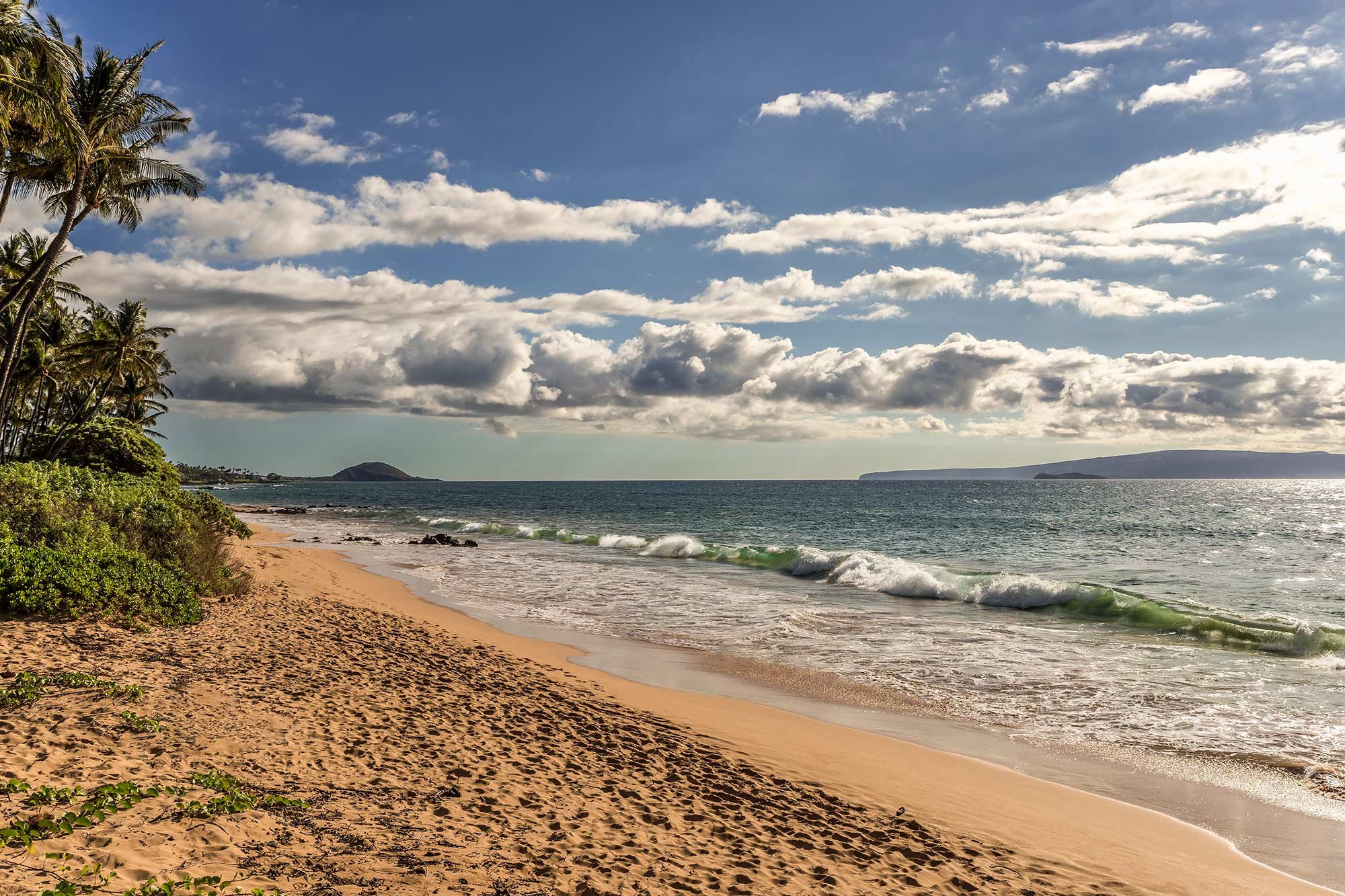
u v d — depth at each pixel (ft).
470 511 266.77
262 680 29.48
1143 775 28.30
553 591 73.87
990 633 53.67
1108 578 88.28
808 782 26.03
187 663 30.42
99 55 74.23
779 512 252.01
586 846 18.44
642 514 242.99
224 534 74.64
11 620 32.83
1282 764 29.19
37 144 70.69
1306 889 20.02
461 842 17.48
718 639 51.52
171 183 82.33
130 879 13.14
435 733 26.16
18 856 13.17
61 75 60.49
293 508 286.66
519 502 358.23
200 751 20.94
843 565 83.25
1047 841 22.56
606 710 32.83
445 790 20.84
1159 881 20.17
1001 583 66.95
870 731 33.22
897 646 49.60
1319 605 69.05
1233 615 56.54
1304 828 23.85
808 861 19.31
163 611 38.27
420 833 17.63
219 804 16.99
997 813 24.57
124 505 55.06
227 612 43.52
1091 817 24.61
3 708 22.12
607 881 16.51
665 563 99.66
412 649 40.55
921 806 24.76
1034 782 27.66
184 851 14.66
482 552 115.34
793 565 90.43
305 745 22.90
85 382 162.30
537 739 27.14
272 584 58.90
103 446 103.40
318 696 28.35
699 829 20.65
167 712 23.67
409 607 61.41
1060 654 47.37
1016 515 229.86
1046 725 34.01
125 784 16.98
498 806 20.34
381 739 24.62
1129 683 40.65
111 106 74.59
